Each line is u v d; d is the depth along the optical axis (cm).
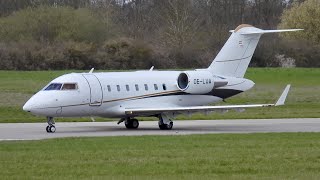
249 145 6906
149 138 7738
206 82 10131
